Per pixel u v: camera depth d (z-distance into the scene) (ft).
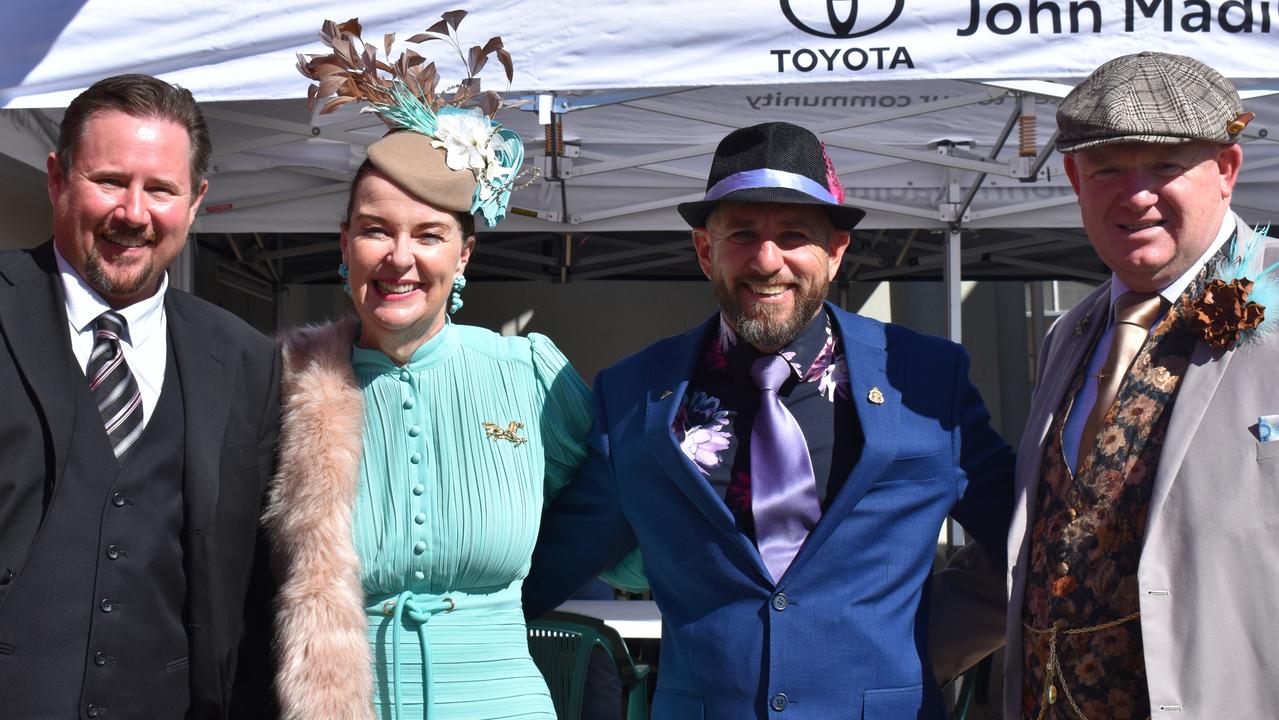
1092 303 7.07
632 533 7.77
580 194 18.35
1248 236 6.39
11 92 11.07
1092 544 6.27
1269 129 14.75
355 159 16.69
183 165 6.45
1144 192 6.22
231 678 6.58
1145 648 5.84
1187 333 6.28
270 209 17.44
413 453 7.15
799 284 6.98
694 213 7.27
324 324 7.54
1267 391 5.85
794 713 6.63
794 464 6.94
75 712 5.92
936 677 7.75
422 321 7.14
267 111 15.57
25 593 5.91
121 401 6.38
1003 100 15.53
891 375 7.21
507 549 7.13
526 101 11.03
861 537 6.84
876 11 10.80
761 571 6.75
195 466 6.43
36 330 6.24
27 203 17.79
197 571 6.40
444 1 11.11
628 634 13.16
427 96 7.25
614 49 11.03
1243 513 5.77
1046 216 17.84
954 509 7.38
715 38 10.96
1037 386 7.25
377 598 7.02
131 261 6.31
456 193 7.00
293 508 6.75
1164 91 6.18
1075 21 10.68
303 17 11.17
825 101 16.84
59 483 6.06
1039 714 6.50
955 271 18.02
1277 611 5.66
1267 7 10.55
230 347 6.87
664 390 7.34
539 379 7.68
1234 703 5.72
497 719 6.93
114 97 6.29
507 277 28.27
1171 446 5.99
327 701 6.43
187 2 11.12
